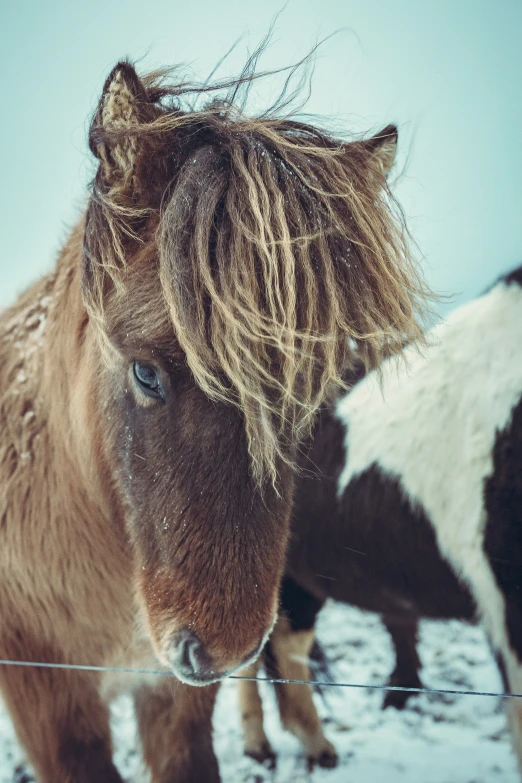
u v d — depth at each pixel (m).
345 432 1.92
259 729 1.91
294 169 1.20
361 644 2.62
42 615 1.48
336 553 1.93
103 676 1.51
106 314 1.25
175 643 1.19
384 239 1.21
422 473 1.74
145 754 1.61
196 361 1.14
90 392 1.36
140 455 1.24
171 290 1.16
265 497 1.19
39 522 1.48
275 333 1.13
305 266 1.14
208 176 1.20
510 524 1.59
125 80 1.22
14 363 1.57
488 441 1.64
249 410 1.15
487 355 1.69
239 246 1.14
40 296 1.61
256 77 1.32
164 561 1.21
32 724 1.48
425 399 1.77
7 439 1.53
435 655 2.47
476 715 2.01
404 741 1.89
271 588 1.20
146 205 1.24
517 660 1.57
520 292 1.68
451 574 1.71
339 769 1.80
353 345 1.23
